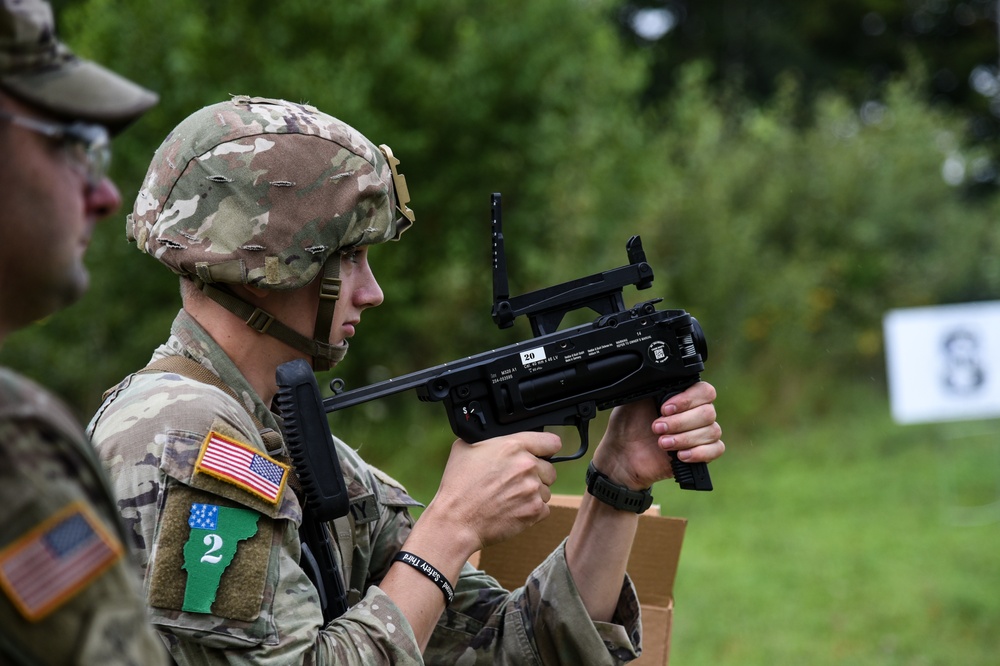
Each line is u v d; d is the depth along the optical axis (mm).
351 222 2260
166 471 1984
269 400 2357
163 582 1929
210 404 2104
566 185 11914
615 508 2553
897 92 18984
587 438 2432
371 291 2412
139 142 9664
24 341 9664
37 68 1447
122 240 9648
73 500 1371
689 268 13477
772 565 8586
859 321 16359
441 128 11297
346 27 10578
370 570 2609
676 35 27641
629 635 2598
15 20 1417
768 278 14570
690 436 2451
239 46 10023
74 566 1346
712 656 6750
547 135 11742
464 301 11266
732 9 27312
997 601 7520
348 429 10539
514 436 2357
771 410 14047
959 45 28531
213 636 1927
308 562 2225
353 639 2066
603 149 12836
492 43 11555
